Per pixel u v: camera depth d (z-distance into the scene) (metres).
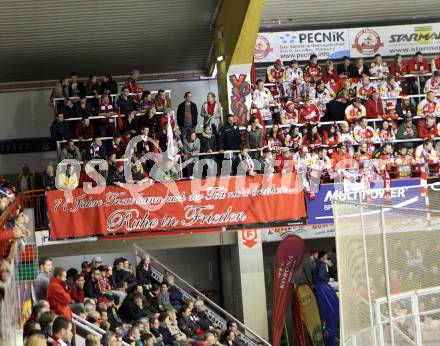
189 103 40.34
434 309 18.58
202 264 47.25
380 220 18.97
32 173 42.16
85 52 45.44
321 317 38.69
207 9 42.66
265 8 43.84
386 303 19.11
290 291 38.12
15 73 46.81
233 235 38.75
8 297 14.57
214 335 32.72
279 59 43.03
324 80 43.34
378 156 39.44
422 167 38.72
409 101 42.84
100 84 42.72
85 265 33.25
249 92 40.66
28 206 35.75
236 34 38.94
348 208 22.39
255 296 38.41
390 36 46.19
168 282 36.56
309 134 40.47
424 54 46.53
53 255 36.88
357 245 20.81
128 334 28.20
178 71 48.88
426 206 30.83
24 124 47.41
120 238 34.38
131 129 39.38
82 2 40.59
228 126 38.34
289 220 35.78
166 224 34.84
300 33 45.41
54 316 21.09
